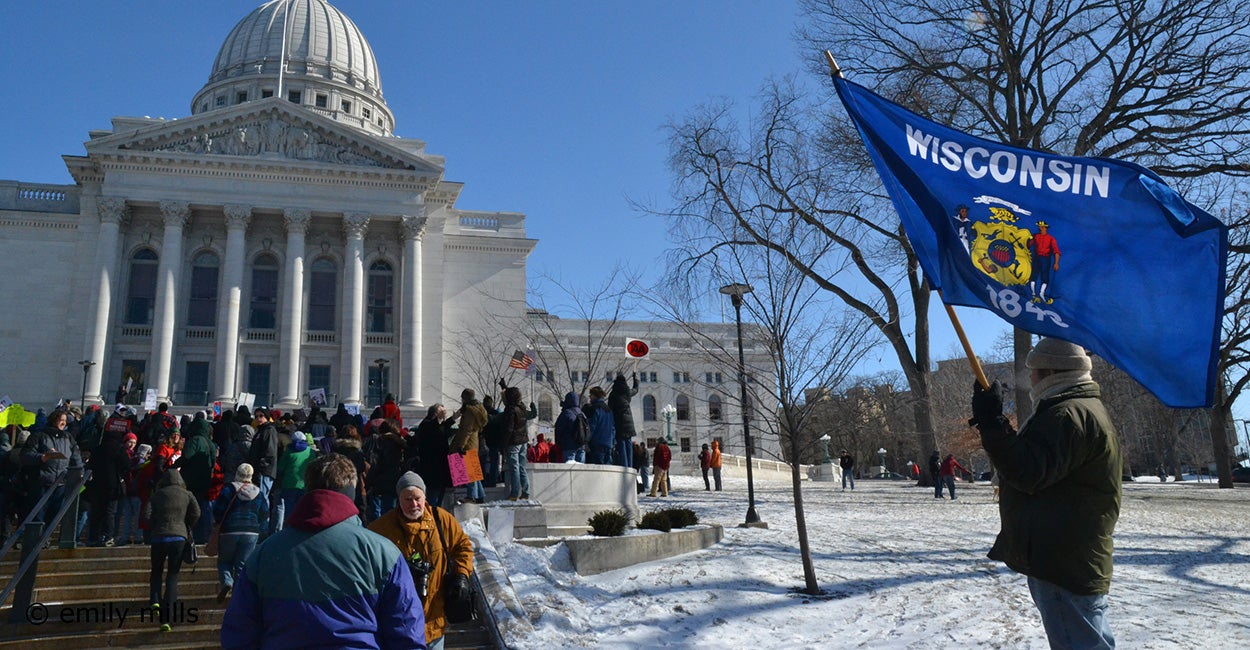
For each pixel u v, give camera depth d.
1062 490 5.07
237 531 11.59
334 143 58.56
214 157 55.56
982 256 6.14
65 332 55.16
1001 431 4.87
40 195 57.62
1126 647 9.00
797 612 11.43
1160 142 28.98
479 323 61.09
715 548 15.92
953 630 10.20
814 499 28.83
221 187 56.16
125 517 15.88
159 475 14.85
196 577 13.31
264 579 4.35
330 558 4.35
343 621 4.28
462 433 15.78
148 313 55.84
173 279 54.22
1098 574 5.01
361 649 4.28
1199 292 5.62
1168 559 15.07
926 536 18.00
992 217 6.22
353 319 56.22
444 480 15.88
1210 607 10.95
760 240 16.08
